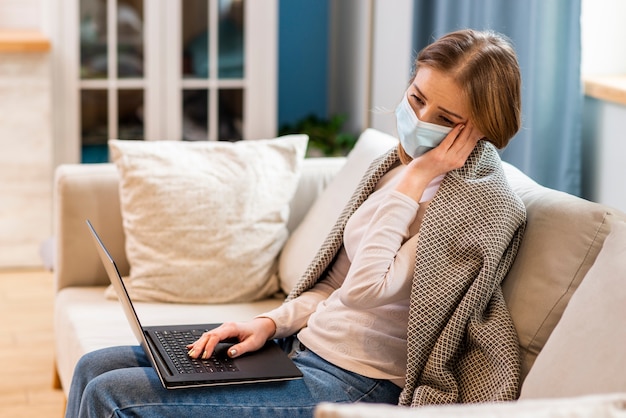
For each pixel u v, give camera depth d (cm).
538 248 187
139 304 258
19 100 396
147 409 180
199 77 417
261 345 203
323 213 260
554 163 287
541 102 284
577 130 282
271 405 184
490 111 184
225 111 423
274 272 270
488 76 183
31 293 387
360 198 212
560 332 164
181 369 188
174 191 264
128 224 266
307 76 477
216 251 262
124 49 407
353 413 106
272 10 417
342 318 197
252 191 268
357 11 436
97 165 282
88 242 276
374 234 188
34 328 351
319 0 470
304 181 285
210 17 413
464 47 185
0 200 404
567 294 179
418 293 184
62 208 274
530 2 285
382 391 192
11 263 412
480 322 184
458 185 187
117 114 412
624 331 149
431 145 190
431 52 188
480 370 183
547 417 109
